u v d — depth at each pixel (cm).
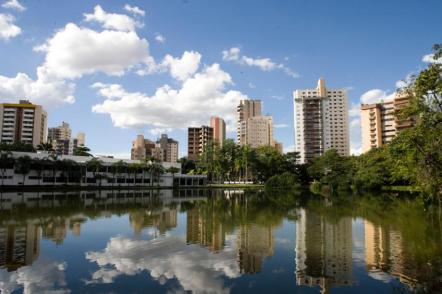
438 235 2180
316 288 1230
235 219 3016
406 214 3341
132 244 1953
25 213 3334
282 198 5878
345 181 8538
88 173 10344
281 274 1387
